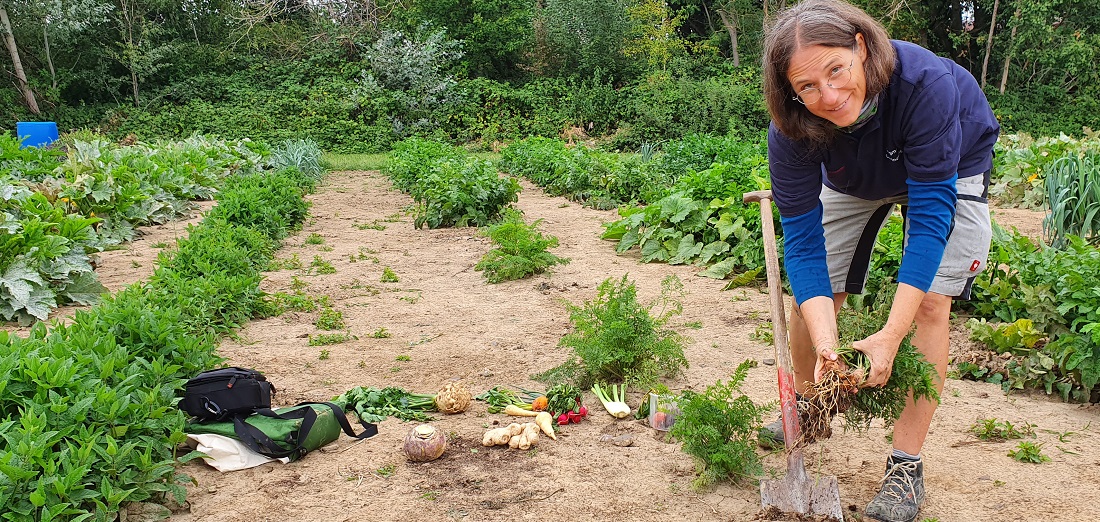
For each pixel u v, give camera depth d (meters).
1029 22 28.47
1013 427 3.97
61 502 2.83
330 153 27.70
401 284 7.57
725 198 8.27
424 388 4.68
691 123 30.31
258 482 3.46
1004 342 4.66
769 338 5.49
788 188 3.08
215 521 3.13
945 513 3.10
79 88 31.86
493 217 11.19
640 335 4.61
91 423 3.18
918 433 3.06
